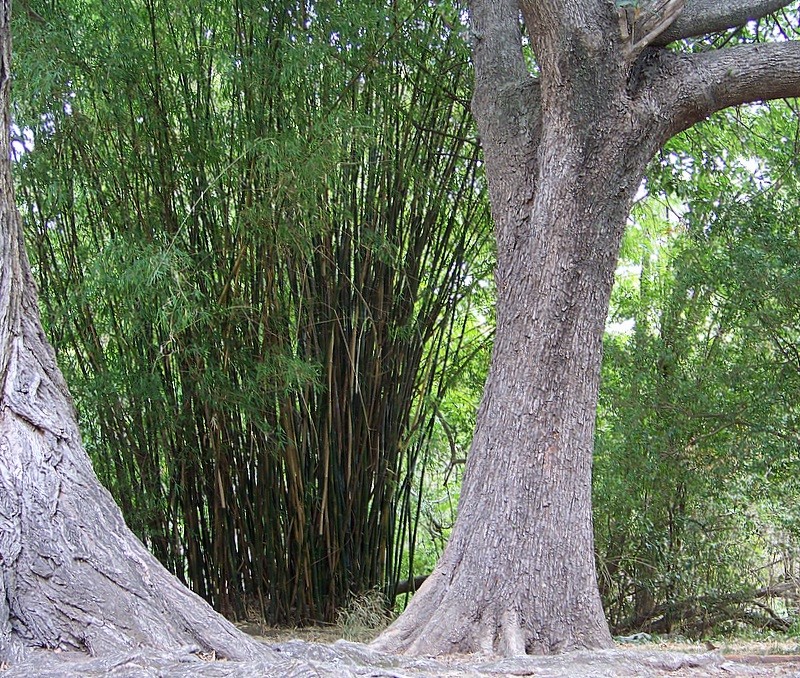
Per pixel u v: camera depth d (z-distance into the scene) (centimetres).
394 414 612
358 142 530
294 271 561
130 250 470
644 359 662
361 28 541
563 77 411
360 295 585
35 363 297
